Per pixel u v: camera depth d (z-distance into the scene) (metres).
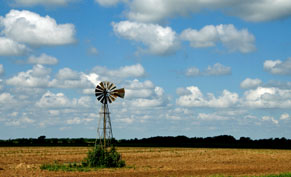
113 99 56.38
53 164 57.69
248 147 125.56
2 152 92.19
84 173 46.03
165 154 89.06
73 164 56.12
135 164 61.66
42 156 79.69
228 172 48.91
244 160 71.94
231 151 101.50
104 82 56.16
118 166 54.19
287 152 97.56
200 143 139.38
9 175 43.50
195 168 54.62
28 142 141.25
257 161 69.62
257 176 42.59
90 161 54.12
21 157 76.50
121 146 128.00
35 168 51.69
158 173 46.78
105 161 53.62
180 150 107.19
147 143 143.62
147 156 82.81
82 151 98.06
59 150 102.56
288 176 40.78
